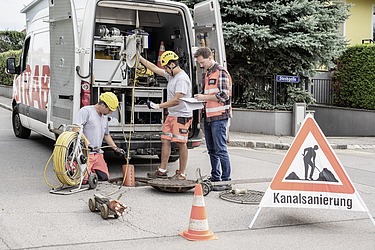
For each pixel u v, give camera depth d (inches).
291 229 213.9
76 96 285.9
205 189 264.2
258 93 575.8
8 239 189.6
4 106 779.4
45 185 277.3
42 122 360.2
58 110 311.1
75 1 319.9
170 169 338.6
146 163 359.9
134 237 196.4
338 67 668.1
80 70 285.7
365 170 374.0
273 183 216.7
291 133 558.6
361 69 638.5
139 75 330.0
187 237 196.4
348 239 202.5
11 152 381.4
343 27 778.8
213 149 283.0
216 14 310.5
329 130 681.0
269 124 557.6
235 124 577.9
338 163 216.4
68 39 292.0
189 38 322.7
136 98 316.8
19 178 293.7
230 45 528.1
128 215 225.1
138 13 353.1
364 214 241.0
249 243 193.9
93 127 277.3
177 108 287.7
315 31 548.1
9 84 923.4
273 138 530.3
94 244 187.2
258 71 569.9
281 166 217.0
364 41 759.7
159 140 303.1
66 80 296.7
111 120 306.0
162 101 321.1
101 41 321.4
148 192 268.7
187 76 290.2
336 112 669.9
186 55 325.1
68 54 293.0
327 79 691.4
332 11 567.5
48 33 356.8
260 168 358.3
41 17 382.6
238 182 270.8
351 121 650.8
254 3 539.5
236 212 236.4
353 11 784.3
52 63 315.6
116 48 325.7
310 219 229.8
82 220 215.6
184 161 291.7
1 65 973.8
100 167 287.6
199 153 415.8
